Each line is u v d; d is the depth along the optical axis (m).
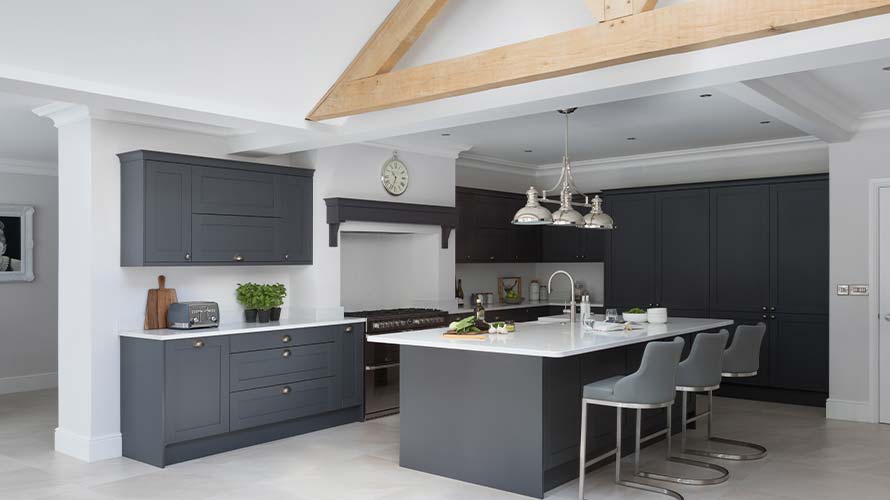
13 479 4.77
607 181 9.05
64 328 5.47
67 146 5.44
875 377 6.43
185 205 5.47
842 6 2.93
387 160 7.14
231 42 4.21
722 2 3.24
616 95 3.99
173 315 5.50
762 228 7.43
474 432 4.64
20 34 3.58
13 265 8.17
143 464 5.14
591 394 4.31
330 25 4.43
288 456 5.35
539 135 7.21
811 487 4.53
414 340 4.71
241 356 5.54
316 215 6.46
